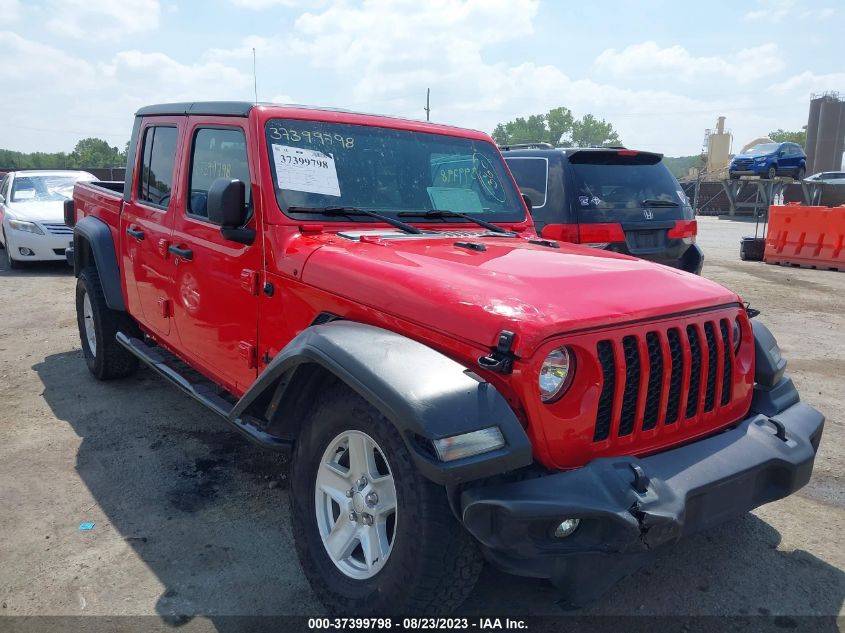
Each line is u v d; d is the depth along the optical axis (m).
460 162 4.18
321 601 2.79
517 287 2.61
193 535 3.44
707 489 2.46
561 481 2.29
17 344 6.92
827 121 47.66
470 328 2.44
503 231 3.94
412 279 2.71
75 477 4.04
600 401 2.48
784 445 2.80
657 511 2.25
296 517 2.92
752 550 3.37
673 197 7.46
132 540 3.38
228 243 3.59
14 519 3.56
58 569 3.13
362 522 2.66
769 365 3.09
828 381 6.05
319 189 3.49
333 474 2.80
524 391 2.32
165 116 4.38
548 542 2.28
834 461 4.37
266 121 3.48
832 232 12.91
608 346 2.49
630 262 3.21
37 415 4.99
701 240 20.23
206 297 3.81
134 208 4.69
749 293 10.40
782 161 31.64
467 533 2.38
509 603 2.94
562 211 6.79
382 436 2.47
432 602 2.41
